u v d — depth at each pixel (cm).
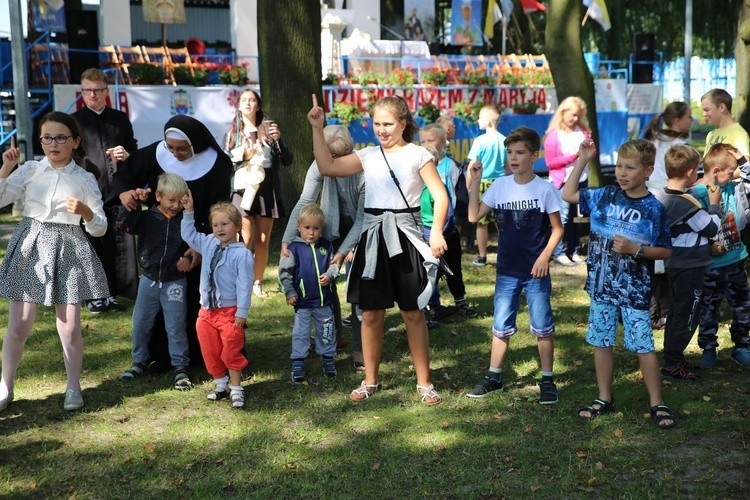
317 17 998
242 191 732
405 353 610
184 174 547
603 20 2070
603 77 2019
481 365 583
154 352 560
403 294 491
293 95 984
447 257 692
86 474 412
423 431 464
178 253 530
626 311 469
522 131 498
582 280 858
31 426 472
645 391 521
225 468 421
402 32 2486
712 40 2634
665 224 459
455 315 714
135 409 500
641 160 458
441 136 678
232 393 504
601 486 397
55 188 480
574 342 632
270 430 468
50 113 484
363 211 523
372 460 428
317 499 389
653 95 1958
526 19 2777
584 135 903
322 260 546
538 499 385
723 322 683
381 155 484
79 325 495
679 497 384
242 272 495
